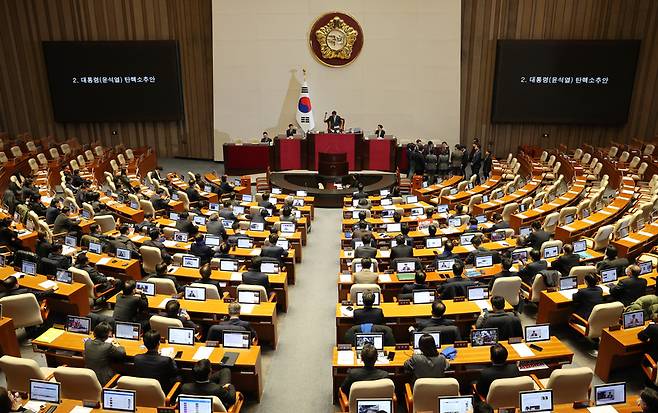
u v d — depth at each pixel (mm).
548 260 11266
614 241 12359
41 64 24766
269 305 9281
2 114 25094
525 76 23531
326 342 9789
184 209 16500
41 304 9422
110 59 24172
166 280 9484
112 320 8172
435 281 10141
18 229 13242
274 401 7996
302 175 21219
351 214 15469
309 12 23469
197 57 24781
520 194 17609
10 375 6816
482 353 7398
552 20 23500
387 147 21234
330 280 12688
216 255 11164
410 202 16766
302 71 24094
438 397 6191
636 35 23281
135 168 21562
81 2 24109
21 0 23953
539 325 7699
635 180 19000
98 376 7137
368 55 23812
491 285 9805
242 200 17062
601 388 6207
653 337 7613
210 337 7918
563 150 24266
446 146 21750
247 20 23656
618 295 9133
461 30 24016
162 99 24781
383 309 8867
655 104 23922
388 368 7215
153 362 6914
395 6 23266
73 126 25656
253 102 24531
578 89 23453
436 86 24031
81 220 14039
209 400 6113
